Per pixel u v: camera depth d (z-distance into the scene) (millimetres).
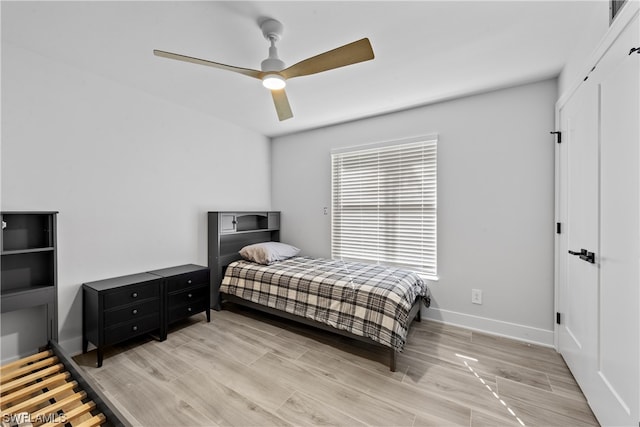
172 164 2982
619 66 1307
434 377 1979
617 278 1334
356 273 2797
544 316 2447
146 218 2764
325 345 2475
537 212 2463
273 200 4309
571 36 1818
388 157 3236
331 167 3699
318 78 2391
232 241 3555
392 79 2410
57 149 2170
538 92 2449
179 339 2568
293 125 3715
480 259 2715
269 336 2648
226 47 1957
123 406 1674
